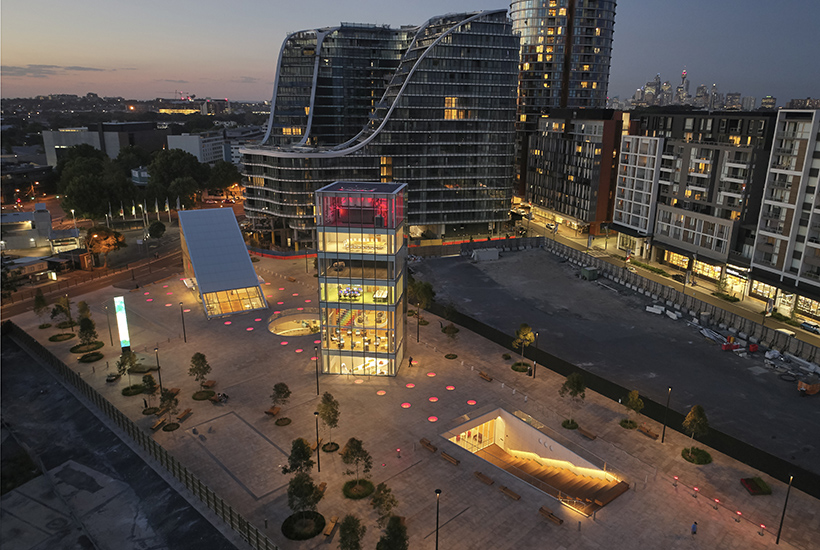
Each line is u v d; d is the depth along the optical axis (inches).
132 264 5994.1
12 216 6624.0
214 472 2445.9
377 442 2674.7
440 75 6446.9
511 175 7096.5
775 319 4389.8
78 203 7317.9
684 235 5575.8
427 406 3031.5
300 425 2827.3
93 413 2965.1
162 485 2391.7
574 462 2610.7
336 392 3179.1
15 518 2246.6
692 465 2532.0
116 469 2522.1
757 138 4891.7
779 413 3068.4
